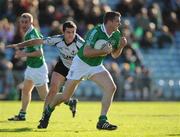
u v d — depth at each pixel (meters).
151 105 59.38
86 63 28.45
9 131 28.47
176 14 85.50
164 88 71.31
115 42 28.67
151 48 79.31
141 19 79.31
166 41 80.56
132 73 68.94
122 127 31.89
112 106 56.25
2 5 74.06
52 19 74.31
